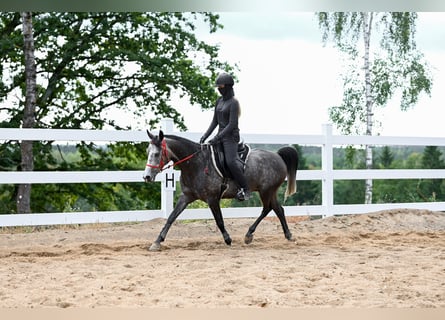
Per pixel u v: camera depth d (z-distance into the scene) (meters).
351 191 41.16
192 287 6.81
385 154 46.66
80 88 19.55
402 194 38.69
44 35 17.98
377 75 20.56
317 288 6.77
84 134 11.08
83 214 11.14
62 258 8.66
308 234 11.45
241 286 6.86
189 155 9.38
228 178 9.52
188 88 19.08
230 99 9.49
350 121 20.55
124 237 10.73
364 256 8.83
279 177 10.12
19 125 18.33
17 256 8.86
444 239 10.80
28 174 10.72
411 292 6.58
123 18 18.91
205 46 20.09
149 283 7.03
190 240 10.46
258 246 9.85
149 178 9.08
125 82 19.36
